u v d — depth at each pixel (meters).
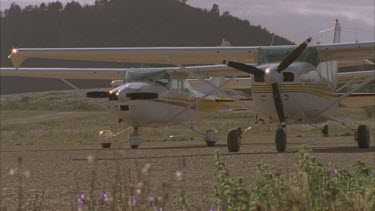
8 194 9.08
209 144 24.06
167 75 24.72
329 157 14.18
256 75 18.66
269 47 19.69
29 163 15.02
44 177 11.33
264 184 5.26
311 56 19.25
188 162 13.70
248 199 4.91
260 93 18.64
